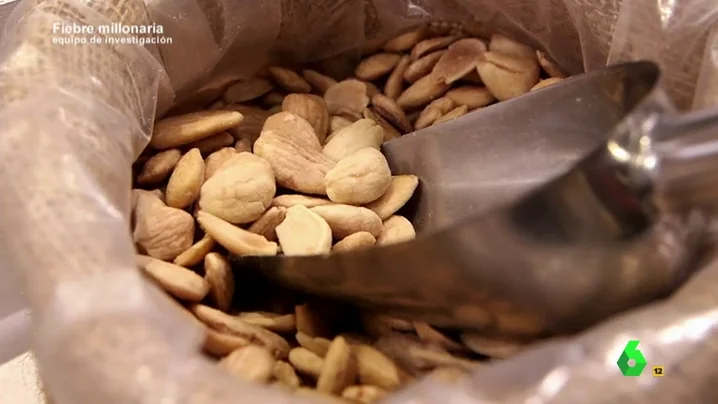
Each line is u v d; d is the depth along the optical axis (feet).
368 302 0.82
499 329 0.76
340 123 1.08
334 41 1.14
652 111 0.67
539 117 0.91
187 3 0.95
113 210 0.75
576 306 0.71
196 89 1.04
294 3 1.07
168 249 0.87
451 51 1.10
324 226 0.89
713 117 0.64
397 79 1.13
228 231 0.87
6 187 0.75
